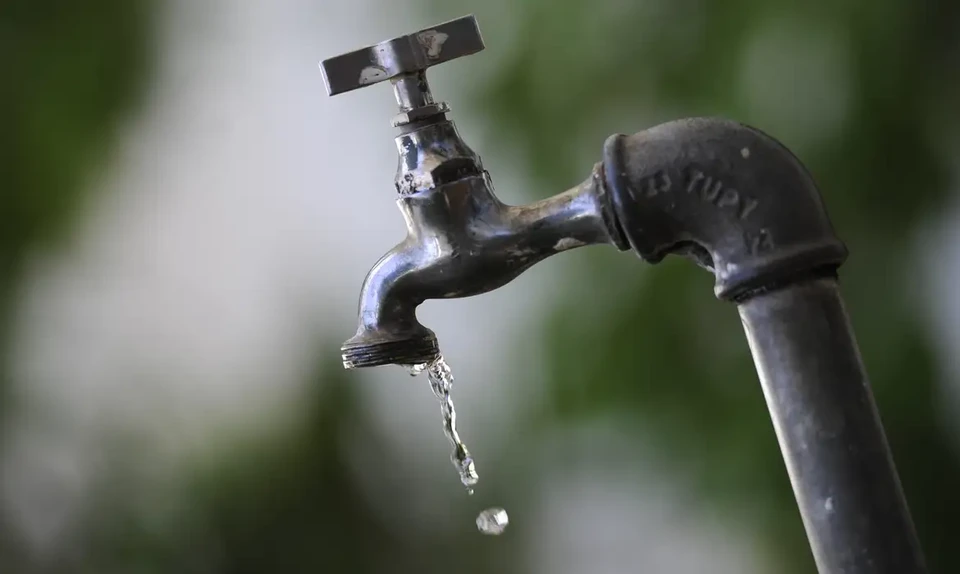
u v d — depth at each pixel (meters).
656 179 1.34
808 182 1.35
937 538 2.16
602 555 2.44
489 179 1.37
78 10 2.43
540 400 2.41
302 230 2.60
